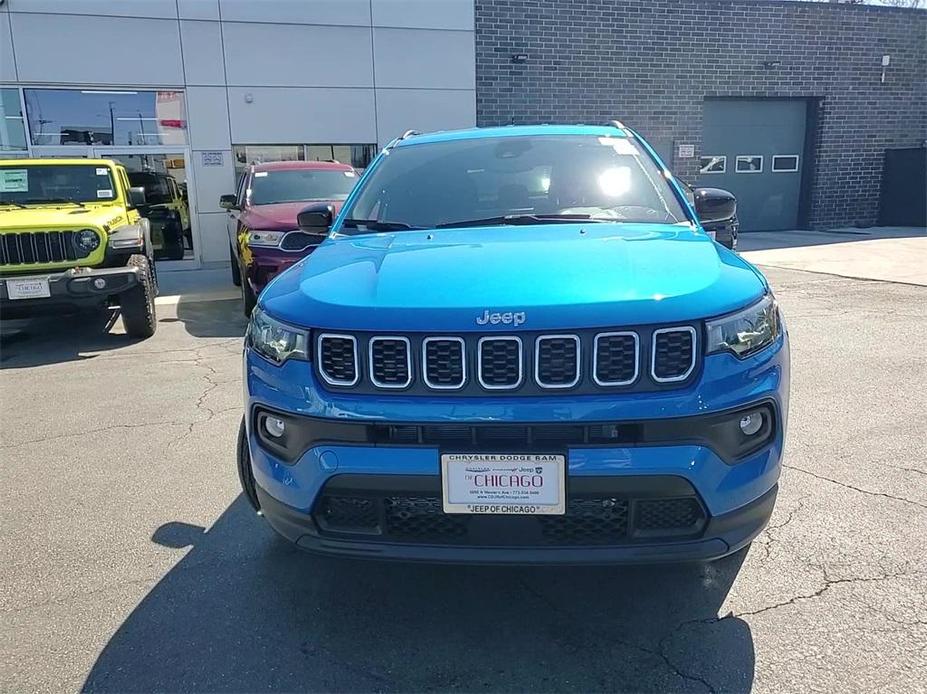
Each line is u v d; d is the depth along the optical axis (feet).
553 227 9.82
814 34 51.80
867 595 8.50
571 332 6.82
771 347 7.52
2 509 11.64
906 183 55.26
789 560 9.32
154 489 12.28
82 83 38.70
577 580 9.10
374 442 7.08
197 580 9.39
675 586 8.86
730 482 7.02
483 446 6.90
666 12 47.83
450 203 10.93
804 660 7.42
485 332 6.87
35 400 17.75
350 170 31.60
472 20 43.78
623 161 11.46
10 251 22.21
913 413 14.82
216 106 40.70
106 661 7.78
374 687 7.29
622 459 6.75
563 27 45.75
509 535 7.03
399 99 43.27
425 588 9.06
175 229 41.86
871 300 27.12
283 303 7.99
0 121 38.22
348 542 7.36
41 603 8.92
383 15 42.11
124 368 20.70
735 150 53.42
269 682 7.39
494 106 45.50
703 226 10.89
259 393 7.80
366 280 7.97
